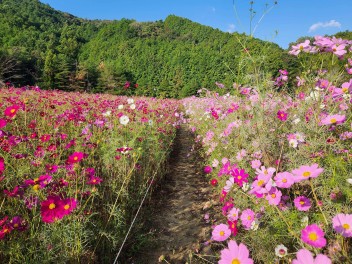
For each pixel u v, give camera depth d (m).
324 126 2.47
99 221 2.58
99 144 3.70
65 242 1.99
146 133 5.09
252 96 3.51
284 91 3.47
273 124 3.09
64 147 3.18
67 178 2.27
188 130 11.23
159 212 3.83
